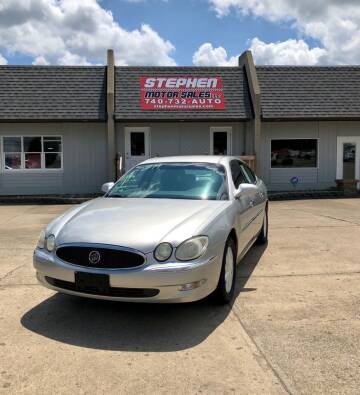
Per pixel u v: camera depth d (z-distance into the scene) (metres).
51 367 3.58
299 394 3.15
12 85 17.05
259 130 17.05
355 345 3.90
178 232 4.30
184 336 4.14
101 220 4.67
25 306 4.92
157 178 5.98
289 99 17.58
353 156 18.31
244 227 5.83
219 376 3.42
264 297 5.16
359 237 8.59
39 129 17.20
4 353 3.82
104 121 16.80
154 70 17.88
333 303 4.95
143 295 4.13
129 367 3.57
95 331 4.27
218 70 18.17
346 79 18.36
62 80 17.36
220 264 4.59
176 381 3.35
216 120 17.16
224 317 4.58
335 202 14.96
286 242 8.18
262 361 3.64
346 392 3.18
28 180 17.34
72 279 4.30
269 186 18.09
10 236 9.06
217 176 5.85
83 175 17.48
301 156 18.14
